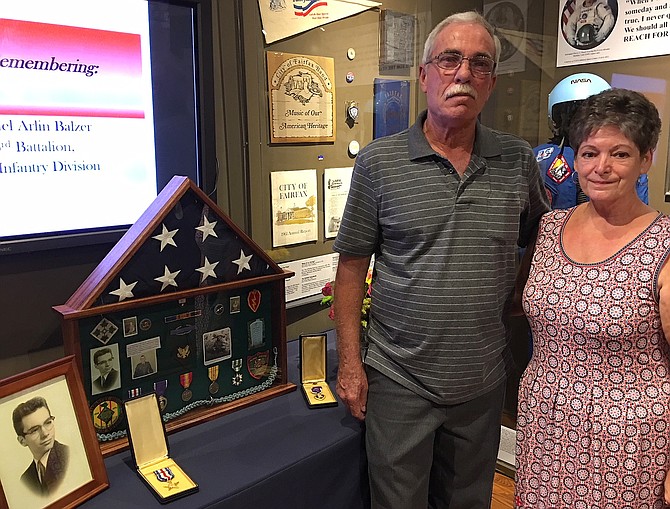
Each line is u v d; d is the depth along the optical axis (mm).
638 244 1327
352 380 1579
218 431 1588
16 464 1192
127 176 1735
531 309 1474
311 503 1520
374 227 1536
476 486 1647
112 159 1695
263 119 2100
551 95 2566
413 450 1523
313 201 2301
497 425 1646
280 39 2092
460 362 1495
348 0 2258
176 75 1809
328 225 2369
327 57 2238
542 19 2932
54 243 1599
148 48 1727
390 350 1538
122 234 1741
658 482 1347
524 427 1547
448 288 1459
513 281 1602
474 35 1408
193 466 1423
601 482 1379
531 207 1636
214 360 1654
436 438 1620
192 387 1616
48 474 1241
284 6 2080
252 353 1743
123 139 1712
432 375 1498
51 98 1549
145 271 1466
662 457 1335
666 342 1322
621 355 1339
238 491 1330
